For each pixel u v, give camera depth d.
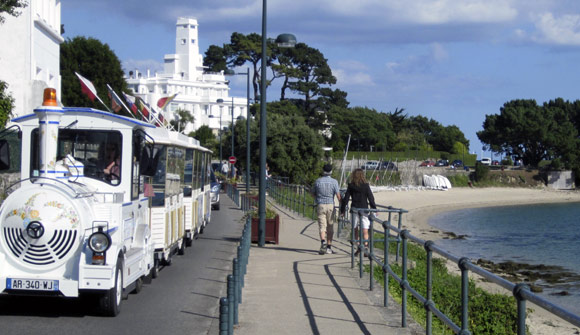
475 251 34.84
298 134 52.34
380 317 9.06
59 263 8.50
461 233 45.28
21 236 8.42
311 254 15.62
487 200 80.25
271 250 16.38
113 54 54.09
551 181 100.38
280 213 28.89
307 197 35.88
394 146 102.62
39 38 34.25
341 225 19.95
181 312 9.66
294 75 83.06
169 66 144.25
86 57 52.62
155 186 12.61
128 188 9.58
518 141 106.00
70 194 8.52
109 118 9.55
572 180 101.06
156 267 12.48
